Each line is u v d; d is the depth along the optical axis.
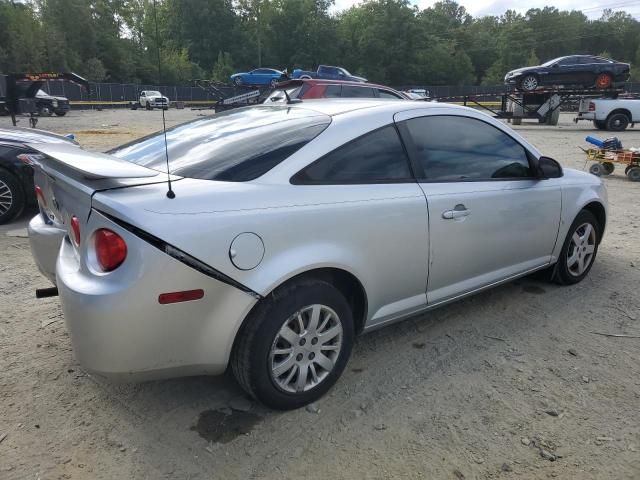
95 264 2.33
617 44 109.75
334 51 81.56
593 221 4.56
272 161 2.71
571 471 2.39
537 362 3.30
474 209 3.42
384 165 3.07
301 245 2.61
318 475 2.36
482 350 3.45
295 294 2.63
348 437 2.60
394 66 85.00
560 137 18.05
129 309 2.23
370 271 2.93
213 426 2.68
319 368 2.87
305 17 78.19
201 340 2.43
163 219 2.27
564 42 108.38
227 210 2.42
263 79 36.75
